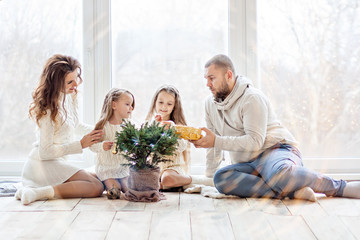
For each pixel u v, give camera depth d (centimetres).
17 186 258
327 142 291
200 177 254
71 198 228
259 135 228
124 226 177
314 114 290
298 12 288
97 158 244
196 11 293
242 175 226
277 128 241
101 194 237
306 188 217
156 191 223
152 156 231
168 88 262
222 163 284
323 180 221
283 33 289
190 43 295
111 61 295
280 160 223
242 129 240
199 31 294
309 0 288
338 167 289
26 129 298
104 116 246
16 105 298
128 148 221
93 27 291
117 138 225
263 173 227
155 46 295
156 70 296
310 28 288
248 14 287
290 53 289
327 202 215
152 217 190
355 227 175
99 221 184
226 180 227
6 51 296
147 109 298
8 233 169
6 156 299
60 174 233
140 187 223
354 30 287
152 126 228
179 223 181
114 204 215
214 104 252
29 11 295
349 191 222
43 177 233
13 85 298
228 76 240
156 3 294
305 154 292
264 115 232
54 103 233
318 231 170
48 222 183
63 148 234
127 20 294
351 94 289
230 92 243
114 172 239
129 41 295
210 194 230
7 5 295
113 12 294
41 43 296
